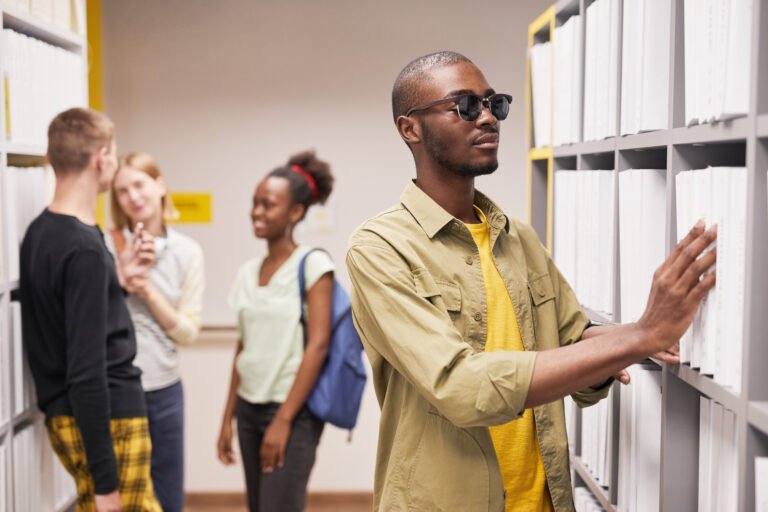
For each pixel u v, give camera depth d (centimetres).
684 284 125
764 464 119
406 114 153
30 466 227
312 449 293
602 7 192
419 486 147
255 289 309
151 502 239
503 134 436
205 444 450
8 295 213
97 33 429
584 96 210
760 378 121
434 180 153
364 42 436
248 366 304
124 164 314
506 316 153
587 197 202
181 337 310
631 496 175
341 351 293
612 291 186
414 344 136
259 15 436
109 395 228
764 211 120
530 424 156
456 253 151
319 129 440
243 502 451
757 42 118
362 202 442
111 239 319
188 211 442
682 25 150
